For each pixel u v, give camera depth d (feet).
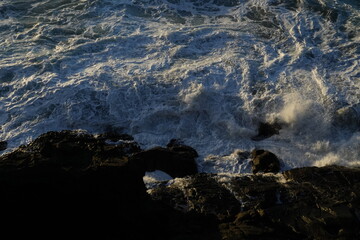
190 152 33.19
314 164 32.55
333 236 23.58
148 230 24.13
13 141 35.45
